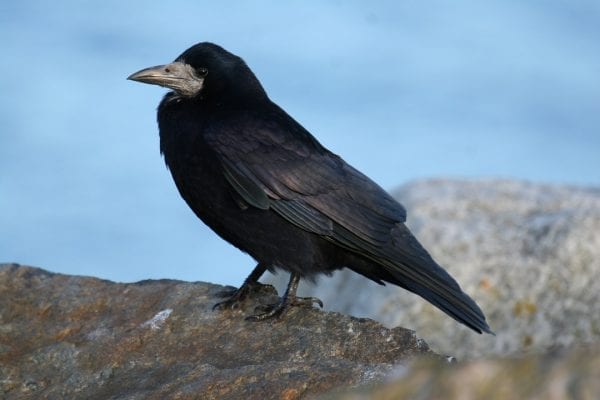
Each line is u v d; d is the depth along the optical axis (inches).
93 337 480.7
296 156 510.0
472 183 806.5
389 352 450.9
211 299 498.3
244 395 406.0
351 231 502.6
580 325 652.7
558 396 265.9
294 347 460.4
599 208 735.7
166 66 538.6
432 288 494.9
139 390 440.8
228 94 532.4
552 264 683.4
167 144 525.0
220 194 510.0
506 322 660.1
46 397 449.7
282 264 506.6
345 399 304.3
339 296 710.5
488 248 703.1
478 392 275.7
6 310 504.4
